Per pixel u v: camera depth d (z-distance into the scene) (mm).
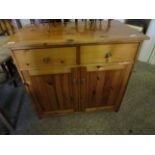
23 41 733
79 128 1159
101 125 1178
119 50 809
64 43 723
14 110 1360
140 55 2201
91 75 934
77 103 1146
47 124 1205
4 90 1630
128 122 1197
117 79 988
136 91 1548
